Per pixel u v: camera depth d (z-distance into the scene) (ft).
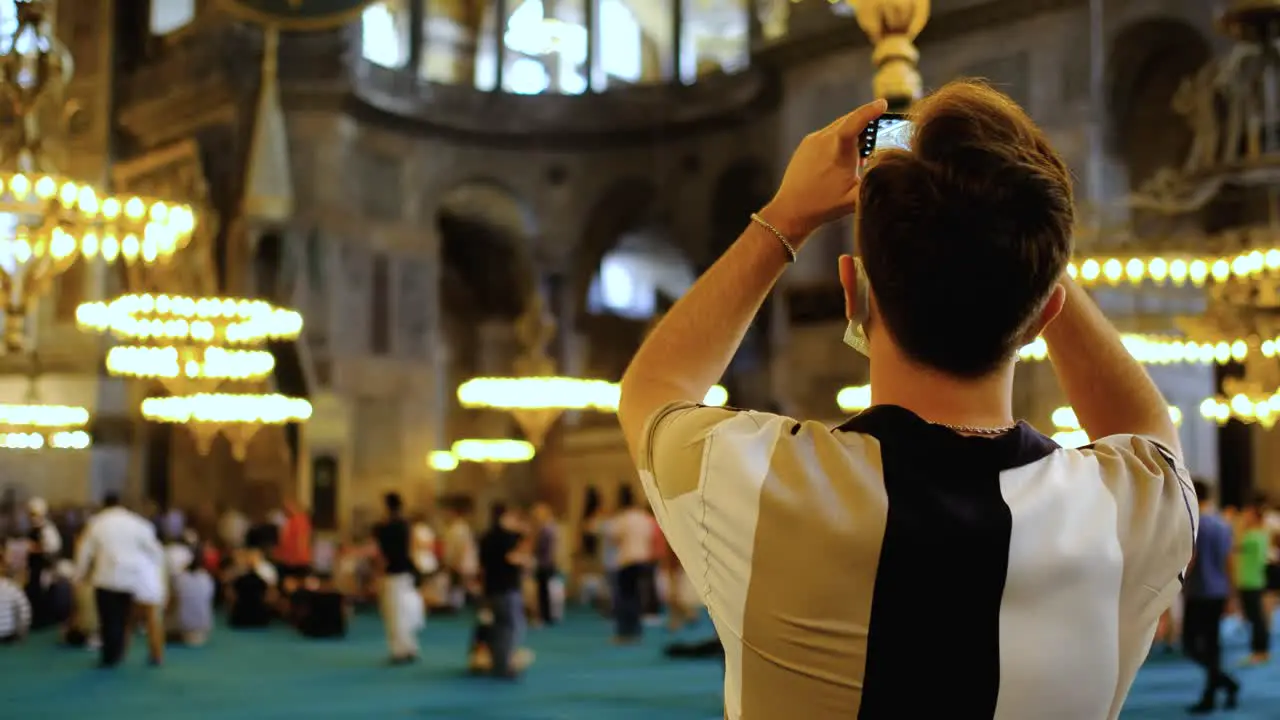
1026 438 3.76
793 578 3.50
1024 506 3.53
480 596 40.09
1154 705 32.27
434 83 97.66
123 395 87.45
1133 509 3.72
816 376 80.64
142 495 86.79
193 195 40.93
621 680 38.42
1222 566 31.48
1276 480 69.97
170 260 40.22
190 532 52.60
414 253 95.81
